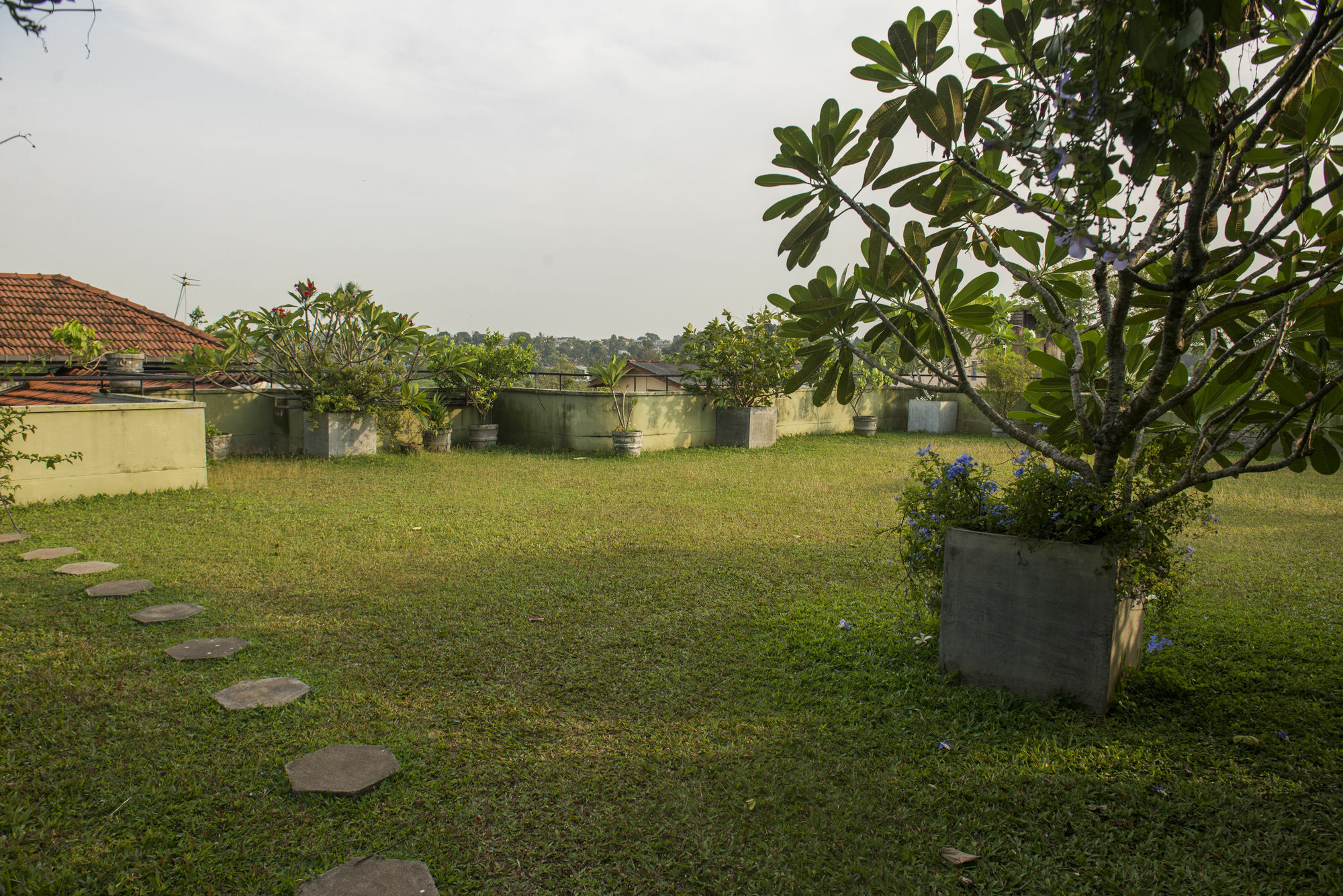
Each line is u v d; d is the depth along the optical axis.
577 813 2.75
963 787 2.91
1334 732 3.33
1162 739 3.26
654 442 15.44
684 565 6.23
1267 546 7.01
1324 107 2.67
